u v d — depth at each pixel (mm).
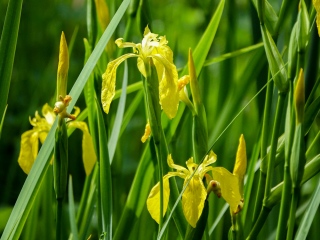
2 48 1120
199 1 1439
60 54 1103
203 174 1102
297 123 1065
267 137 1154
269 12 1156
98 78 1215
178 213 1144
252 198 1347
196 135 1130
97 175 1208
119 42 1118
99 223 1207
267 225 1376
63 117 1096
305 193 1425
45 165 1121
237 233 1123
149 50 1100
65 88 1108
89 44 1262
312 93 1146
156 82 1094
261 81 1341
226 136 1373
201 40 1237
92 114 1229
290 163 1076
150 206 1104
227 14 1431
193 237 1098
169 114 1077
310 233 1351
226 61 1429
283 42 1356
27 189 1102
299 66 1107
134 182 1213
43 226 1294
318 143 1316
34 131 1255
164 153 1158
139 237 1324
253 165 1213
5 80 1124
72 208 1189
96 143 1230
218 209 1342
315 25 1247
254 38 1353
